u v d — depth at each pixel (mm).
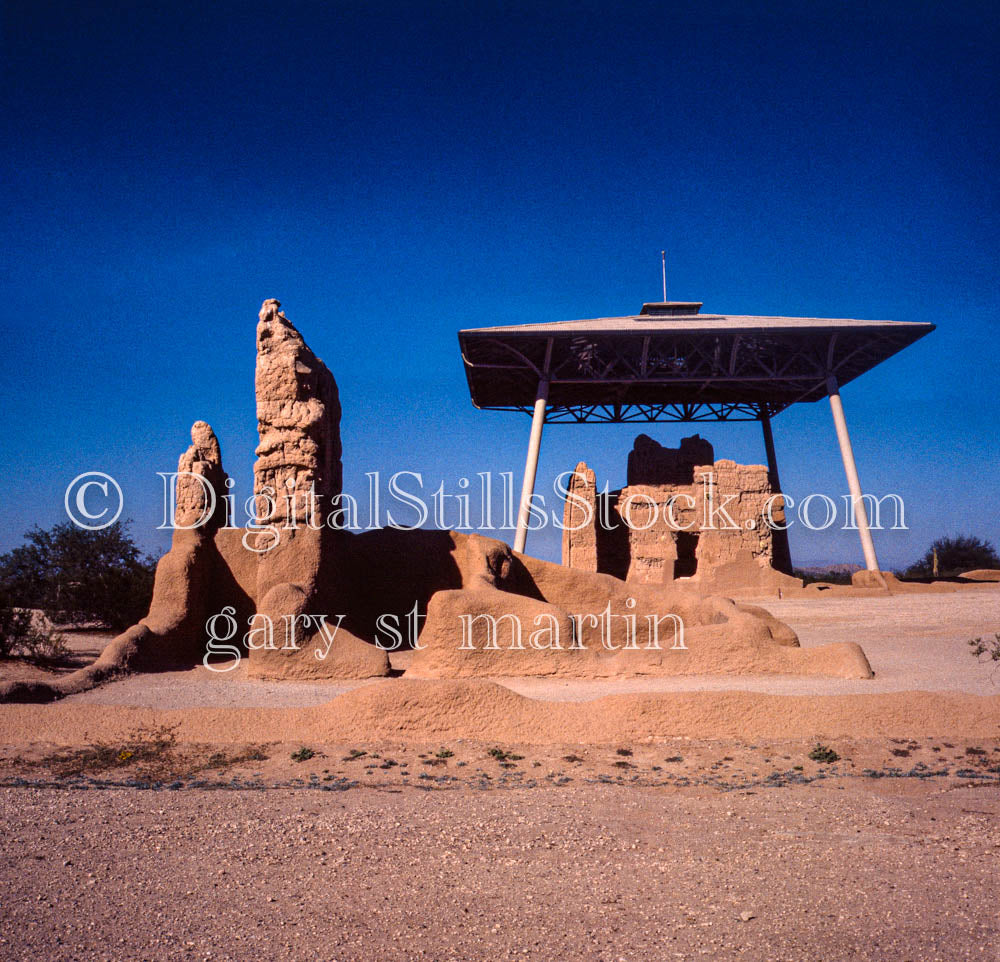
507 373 50219
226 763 10695
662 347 46531
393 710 11883
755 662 15633
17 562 28516
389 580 19969
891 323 43094
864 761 10523
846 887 6441
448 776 10141
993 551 60156
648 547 41000
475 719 11828
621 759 10781
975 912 5973
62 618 27219
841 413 44750
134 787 9633
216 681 15789
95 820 8211
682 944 5625
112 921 6004
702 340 45094
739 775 10055
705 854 7191
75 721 11961
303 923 5969
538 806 8625
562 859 7117
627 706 11859
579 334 42594
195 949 5598
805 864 6910
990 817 8062
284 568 17281
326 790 9414
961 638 22125
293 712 12109
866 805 8547
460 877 6754
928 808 8414
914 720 11648
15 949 5578
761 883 6555
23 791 9336
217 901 6328
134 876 6797
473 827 7938
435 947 5621
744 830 7812
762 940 5656
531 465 44719
